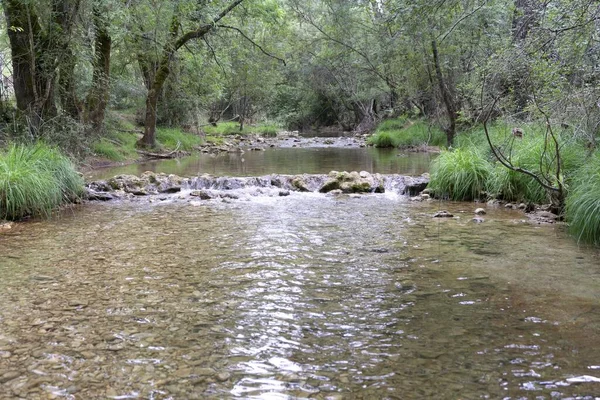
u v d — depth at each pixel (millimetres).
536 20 6875
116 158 15406
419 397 2729
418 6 7336
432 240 6156
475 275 4766
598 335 3438
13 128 10898
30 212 7820
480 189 9242
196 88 22984
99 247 5918
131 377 2957
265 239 6281
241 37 20344
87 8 11391
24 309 3986
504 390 2783
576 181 7020
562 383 2848
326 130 46594
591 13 6082
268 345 3363
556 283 4492
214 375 2979
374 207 8625
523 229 6723
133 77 22516
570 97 6867
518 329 3551
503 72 7129
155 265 5180
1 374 2979
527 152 8586
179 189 10711
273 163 15406
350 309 3969
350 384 2867
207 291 4398
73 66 12016
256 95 34781
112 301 4164
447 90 17219
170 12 14148
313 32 30703
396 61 19312
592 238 5910
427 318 3770
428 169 13273
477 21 13422
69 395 2764
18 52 11094
